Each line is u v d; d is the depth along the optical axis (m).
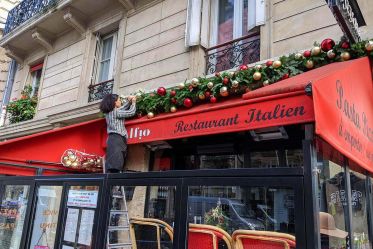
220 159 5.99
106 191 3.42
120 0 8.38
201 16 7.09
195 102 5.59
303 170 2.28
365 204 4.01
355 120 3.37
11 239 4.30
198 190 2.89
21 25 10.60
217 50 6.83
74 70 9.52
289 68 4.71
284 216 2.54
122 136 5.82
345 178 3.44
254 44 6.18
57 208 3.93
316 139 2.69
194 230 2.90
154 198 3.24
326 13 5.32
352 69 3.55
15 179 4.52
